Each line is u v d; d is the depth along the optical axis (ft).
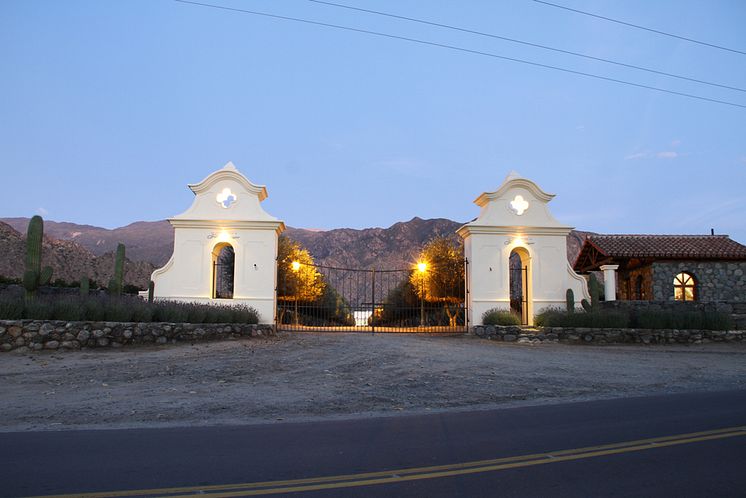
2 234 135.13
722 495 18.02
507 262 84.53
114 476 19.85
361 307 107.14
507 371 52.75
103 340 60.29
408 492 18.20
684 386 46.57
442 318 109.91
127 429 29.32
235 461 22.09
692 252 100.58
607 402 38.01
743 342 76.79
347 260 276.62
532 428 28.86
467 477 19.92
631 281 111.45
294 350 63.67
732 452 23.34
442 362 57.16
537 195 86.17
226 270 115.65
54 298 67.21
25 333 57.11
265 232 80.64
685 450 23.70
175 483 19.02
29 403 36.78
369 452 23.68
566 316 78.43
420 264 95.09
